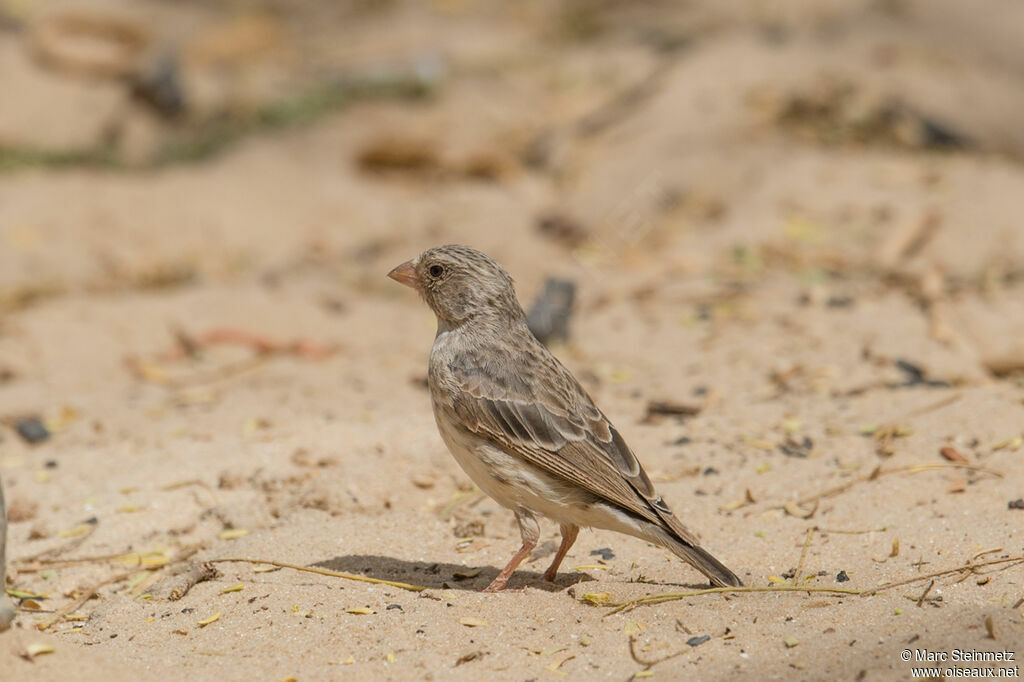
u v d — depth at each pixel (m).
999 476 9.22
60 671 6.61
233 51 28.39
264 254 19.19
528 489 7.82
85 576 8.93
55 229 19.11
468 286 8.29
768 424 10.86
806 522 8.90
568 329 14.27
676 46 27.56
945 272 15.56
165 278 17.78
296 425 11.36
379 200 21.09
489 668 6.82
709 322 14.32
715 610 7.41
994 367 12.12
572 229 19.19
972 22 28.36
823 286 15.17
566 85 26.06
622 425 11.16
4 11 28.27
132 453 11.05
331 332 15.60
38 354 14.67
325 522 9.39
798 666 6.58
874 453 9.94
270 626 7.48
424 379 13.06
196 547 9.29
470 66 27.28
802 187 18.98
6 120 23.83
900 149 21.00
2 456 11.33
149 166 23.16
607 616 7.45
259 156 22.89
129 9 31.38
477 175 22.11
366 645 7.16
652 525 7.59
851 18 28.89
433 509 9.67
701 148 21.14
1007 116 22.66
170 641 7.45
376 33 30.84
